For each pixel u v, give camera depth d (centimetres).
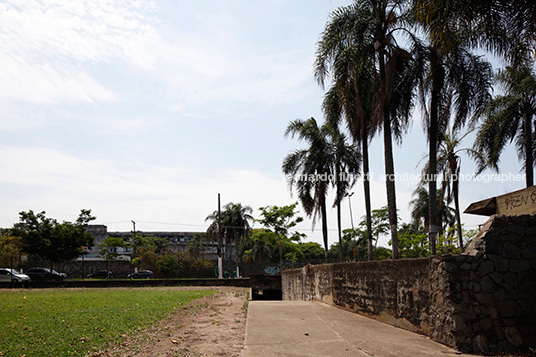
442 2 862
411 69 1551
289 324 964
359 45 1522
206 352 686
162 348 711
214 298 1806
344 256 4734
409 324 898
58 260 4156
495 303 741
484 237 773
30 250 3997
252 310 1215
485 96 1506
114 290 2661
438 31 891
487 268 755
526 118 2003
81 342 743
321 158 2616
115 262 5119
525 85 1897
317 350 714
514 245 777
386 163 1543
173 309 1259
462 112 1509
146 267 5109
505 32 926
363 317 1111
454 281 740
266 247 6412
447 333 741
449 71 1502
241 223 5644
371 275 1097
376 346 745
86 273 4969
